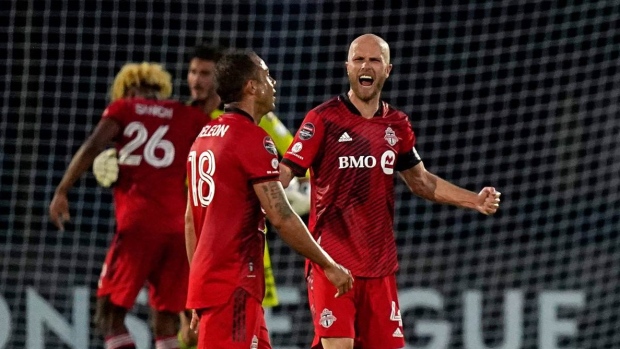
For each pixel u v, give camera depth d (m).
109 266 20.22
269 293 21.20
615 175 32.66
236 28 34.50
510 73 33.91
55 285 29.92
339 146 16.00
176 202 20.34
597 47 33.44
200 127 20.59
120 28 35.06
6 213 32.81
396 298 16.55
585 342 28.52
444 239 32.28
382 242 16.23
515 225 32.41
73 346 25.86
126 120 20.16
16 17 33.94
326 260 13.84
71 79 34.22
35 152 30.81
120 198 20.33
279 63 34.03
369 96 16.02
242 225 13.73
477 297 27.12
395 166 16.84
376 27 34.38
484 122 34.12
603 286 30.97
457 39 33.88
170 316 20.53
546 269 31.61
